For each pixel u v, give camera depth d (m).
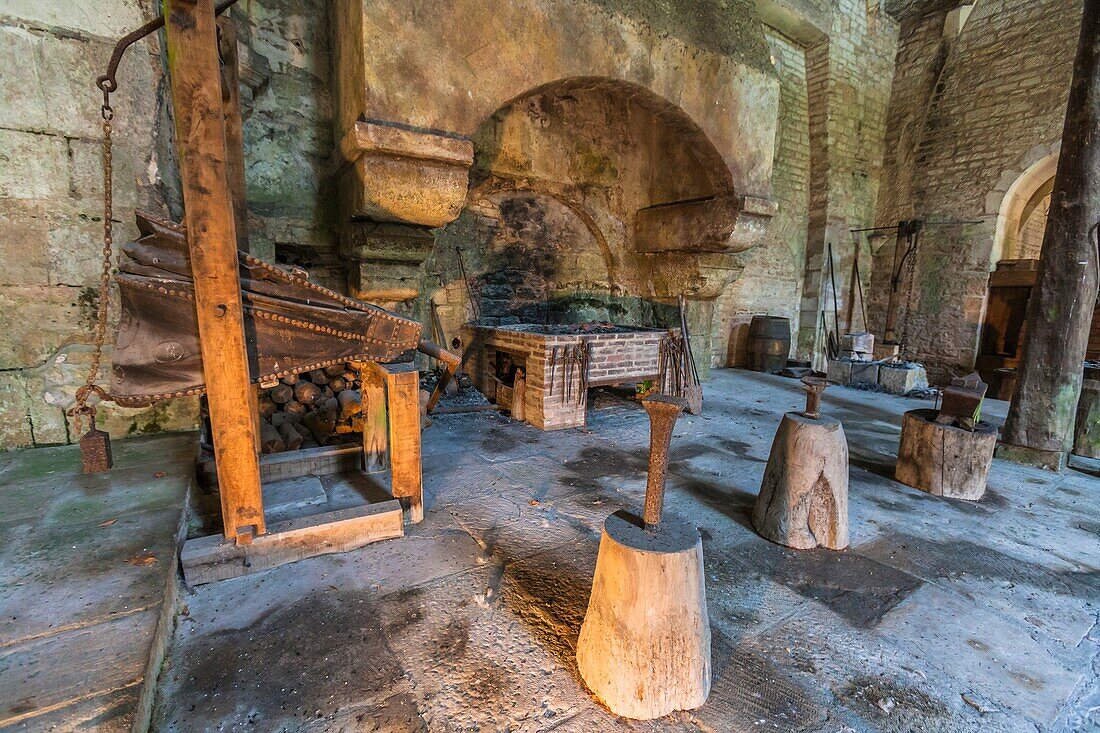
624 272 6.10
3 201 2.31
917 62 7.72
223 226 1.64
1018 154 6.54
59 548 1.66
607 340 4.15
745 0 4.77
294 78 3.79
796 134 7.54
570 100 5.22
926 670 1.49
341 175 3.77
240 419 1.78
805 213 7.91
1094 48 2.91
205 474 2.41
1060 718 1.32
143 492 2.07
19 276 2.38
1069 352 3.22
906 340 7.88
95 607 1.39
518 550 2.10
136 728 1.08
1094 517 2.59
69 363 2.55
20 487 2.09
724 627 1.66
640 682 1.27
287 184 3.86
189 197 1.57
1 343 2.39
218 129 1.57
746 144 4.78
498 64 3.38
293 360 1.93
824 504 2.18
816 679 1.44
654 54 4.05
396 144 3.06
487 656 1.49
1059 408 3.28
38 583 1.48
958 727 1.29
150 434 2.76
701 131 4.47
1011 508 2.69
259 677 1.38
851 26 7.32
